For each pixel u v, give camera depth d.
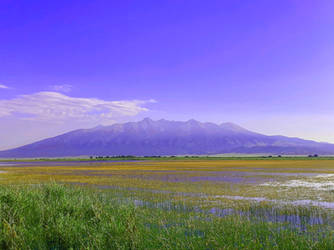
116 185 30.06
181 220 14.00
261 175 41.47
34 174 48.91
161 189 26.39
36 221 10.88
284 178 36.44
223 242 9.88
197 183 31.38
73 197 14.60
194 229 12.13
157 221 13.70
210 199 20.59
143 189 26.44
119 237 9.01
